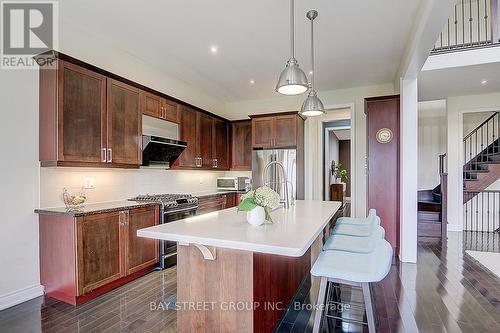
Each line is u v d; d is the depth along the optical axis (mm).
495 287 2863
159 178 4293
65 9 2715
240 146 5680
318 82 4836
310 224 1985
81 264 2531
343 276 1607
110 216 2820
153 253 3355
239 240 1519
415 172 3695
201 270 1870
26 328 2137
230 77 4641
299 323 2215
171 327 2146
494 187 5832
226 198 5203
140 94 3541
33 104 2711
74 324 2191
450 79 4508
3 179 2504
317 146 6945
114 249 2852
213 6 2650
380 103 4340
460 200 5660
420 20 2619
